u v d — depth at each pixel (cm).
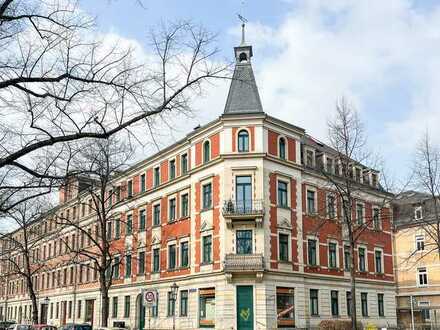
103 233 3428
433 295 5331
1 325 5338
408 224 5456
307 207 3925
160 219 4306
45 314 6462
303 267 3744
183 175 4047
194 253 3794
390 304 4641
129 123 927
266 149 3653
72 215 5803
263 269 3391
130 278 4581
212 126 3791
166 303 4053
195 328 3628
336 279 4038
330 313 3900
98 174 2148
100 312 4988
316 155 4156
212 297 3566
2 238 2450
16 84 883
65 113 932
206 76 948
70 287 5806
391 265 4775
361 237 4453
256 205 3519
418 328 4834
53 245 6381
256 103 3822
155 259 4319
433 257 5388
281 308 3494
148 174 4584
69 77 909
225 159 3631
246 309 3391
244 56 4084
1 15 839
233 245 3497
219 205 3616
